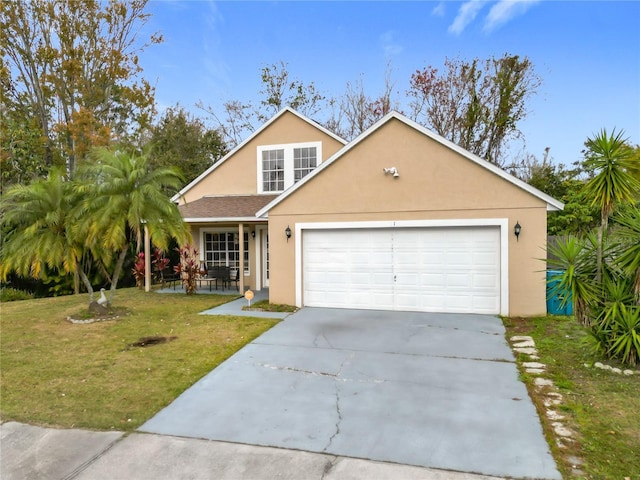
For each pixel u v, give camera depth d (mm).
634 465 3592
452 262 10016
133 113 25547
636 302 6215
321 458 3805
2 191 18188
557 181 23156
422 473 3547
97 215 9133
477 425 4414
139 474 3594
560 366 6207
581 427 4309
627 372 5840
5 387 5609
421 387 5512
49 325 9445
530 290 9438
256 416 4707
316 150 15109
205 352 7148
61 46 22547
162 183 10297
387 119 10250
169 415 4750
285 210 11211
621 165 6430
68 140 23609
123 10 23297
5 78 21922
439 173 9969
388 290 10500
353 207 10633
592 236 6719
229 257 15617
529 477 3461
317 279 11070
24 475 3605
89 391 5461
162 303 12070
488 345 7367
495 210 9609
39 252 9109
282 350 7219
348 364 6469
